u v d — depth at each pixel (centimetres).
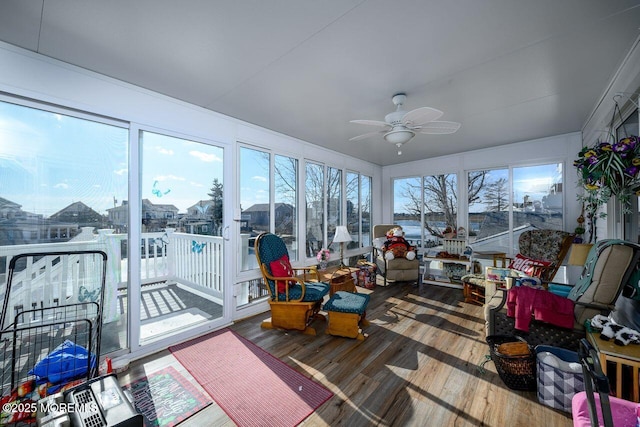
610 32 164
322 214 448
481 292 349
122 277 225
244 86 234
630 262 183
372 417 159
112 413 126
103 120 217
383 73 212
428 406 168
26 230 184
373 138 391
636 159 169
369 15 149
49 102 189
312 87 236
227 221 299
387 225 532
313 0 137
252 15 149
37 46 177
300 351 237
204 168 286
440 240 519
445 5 141
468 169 476
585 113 299
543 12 147
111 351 216
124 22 154
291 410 165
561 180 391
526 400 173
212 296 336
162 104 249
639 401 140
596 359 91
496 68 205
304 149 405
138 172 235
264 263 289
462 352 233
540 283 269
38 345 186
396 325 290
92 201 211
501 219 447
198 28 160
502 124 336
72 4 139
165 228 256
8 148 178
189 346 247
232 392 182
